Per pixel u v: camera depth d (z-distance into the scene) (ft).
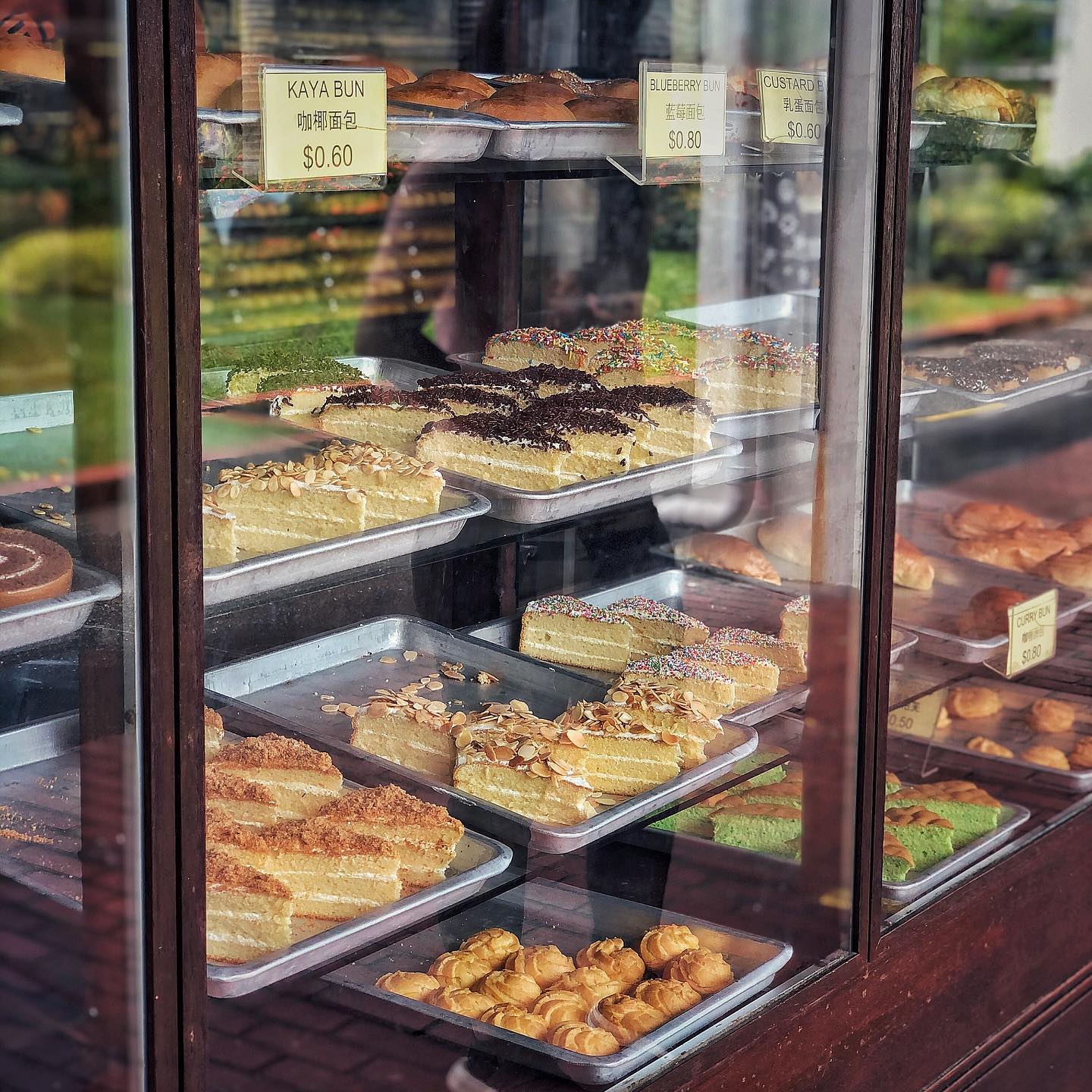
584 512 5.52
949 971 5.87
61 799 3.30
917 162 6.32
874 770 5.20
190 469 3.16
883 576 5.11
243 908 3.98
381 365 5.86
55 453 3.15
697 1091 4.58
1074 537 7.41
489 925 4.85
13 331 3.07
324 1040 4.10
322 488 4.61
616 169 5.63
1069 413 7.39
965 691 6.82
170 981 3.34
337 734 4.85
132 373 3.05
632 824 5.06
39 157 3.06
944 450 6.66
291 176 4.02
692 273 6.24
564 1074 4.42
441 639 5.33
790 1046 5.00
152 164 2.96
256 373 5.09
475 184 6.01
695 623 5.72
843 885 5.31
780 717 5.33
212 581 4.22
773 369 5.36
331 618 4.90
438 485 4.98
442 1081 4.25
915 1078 5.82
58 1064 3.41
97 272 3.05
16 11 3.01
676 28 5.57
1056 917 6.60
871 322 4.95
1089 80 7.11
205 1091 3.49
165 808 3.25
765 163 5.22
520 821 4.82
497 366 6.17
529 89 5.43
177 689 3.23
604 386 5.89
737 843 5.26
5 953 3.41
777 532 5.44
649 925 5.14
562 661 5.75
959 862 6.06
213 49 5.11
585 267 6.56
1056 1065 6.68
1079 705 7.39
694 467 5.71
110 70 2.93
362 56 5.62
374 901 4.35
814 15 4.92
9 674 3.25
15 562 3.18
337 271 5.63
